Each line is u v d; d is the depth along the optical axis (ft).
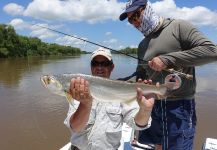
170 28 4.76
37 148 9.04
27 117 11.89
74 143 4.37
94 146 4.33
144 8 4.84
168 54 4.51
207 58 4.43
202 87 18.12
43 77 3.75
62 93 3.78
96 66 4.50
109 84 3.84
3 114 12.34
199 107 13.06
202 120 11.14
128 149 5.79
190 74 4.85
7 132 10.30
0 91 17.47
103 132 4.32
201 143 8.97
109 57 4.50
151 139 5.34
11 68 34.63
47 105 13.80
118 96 3.90
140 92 3.88
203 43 4.45
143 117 4.08
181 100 4.87
